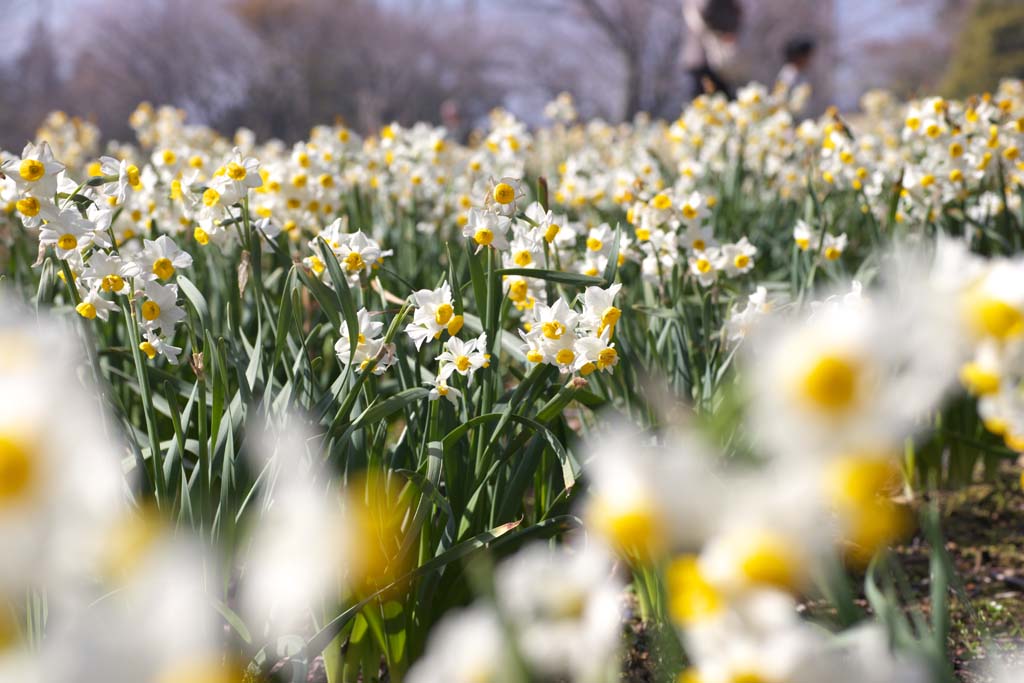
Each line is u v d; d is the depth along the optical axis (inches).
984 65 682.8
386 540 60.5
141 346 63.8
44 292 64.1
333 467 61.0
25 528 22.9
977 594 69.6
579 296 67.1
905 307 26.7
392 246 98.7
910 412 24.4
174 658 23.2
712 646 28.9
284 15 901.8
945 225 83.7
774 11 816.9
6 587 23.3
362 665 62.8
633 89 819.4
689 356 71.6
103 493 23.5
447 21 935.7
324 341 78.0
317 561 25.0
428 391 62.5
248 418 63.9
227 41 924.6
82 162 147.1
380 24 923.4
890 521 25.1
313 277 64.1
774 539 26.0
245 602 59.1
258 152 159.8
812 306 68.1
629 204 85.7
